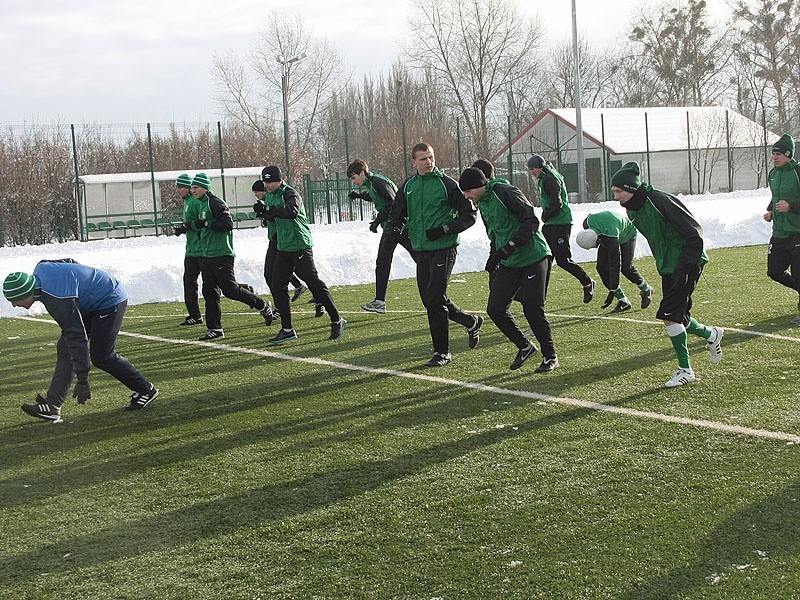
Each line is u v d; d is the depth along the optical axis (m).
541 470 4.77
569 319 9.88
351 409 6.39
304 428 5.96
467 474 4.79
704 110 47.34
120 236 32.50
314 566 3.76
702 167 43.28
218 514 4.44
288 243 9.23
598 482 4.53
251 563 3.84
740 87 64.12
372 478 4.83
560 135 44.62
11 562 4.00
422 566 3.69
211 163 39.31
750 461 4.68
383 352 8.55
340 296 13.45
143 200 33.78
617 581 3.44
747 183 44.41
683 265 6.22
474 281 14.45
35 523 4.47
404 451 5.28
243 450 5.54
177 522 4.37
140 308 13.63
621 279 13.39
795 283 8.74
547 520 4.08
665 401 6.01
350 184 35.75
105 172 38.47
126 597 3.59
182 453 5.56
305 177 33.53
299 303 12.77
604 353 7.80
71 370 6.59
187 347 9.65
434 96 61.97
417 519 4.20
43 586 3.73
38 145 32.91
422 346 8.75
